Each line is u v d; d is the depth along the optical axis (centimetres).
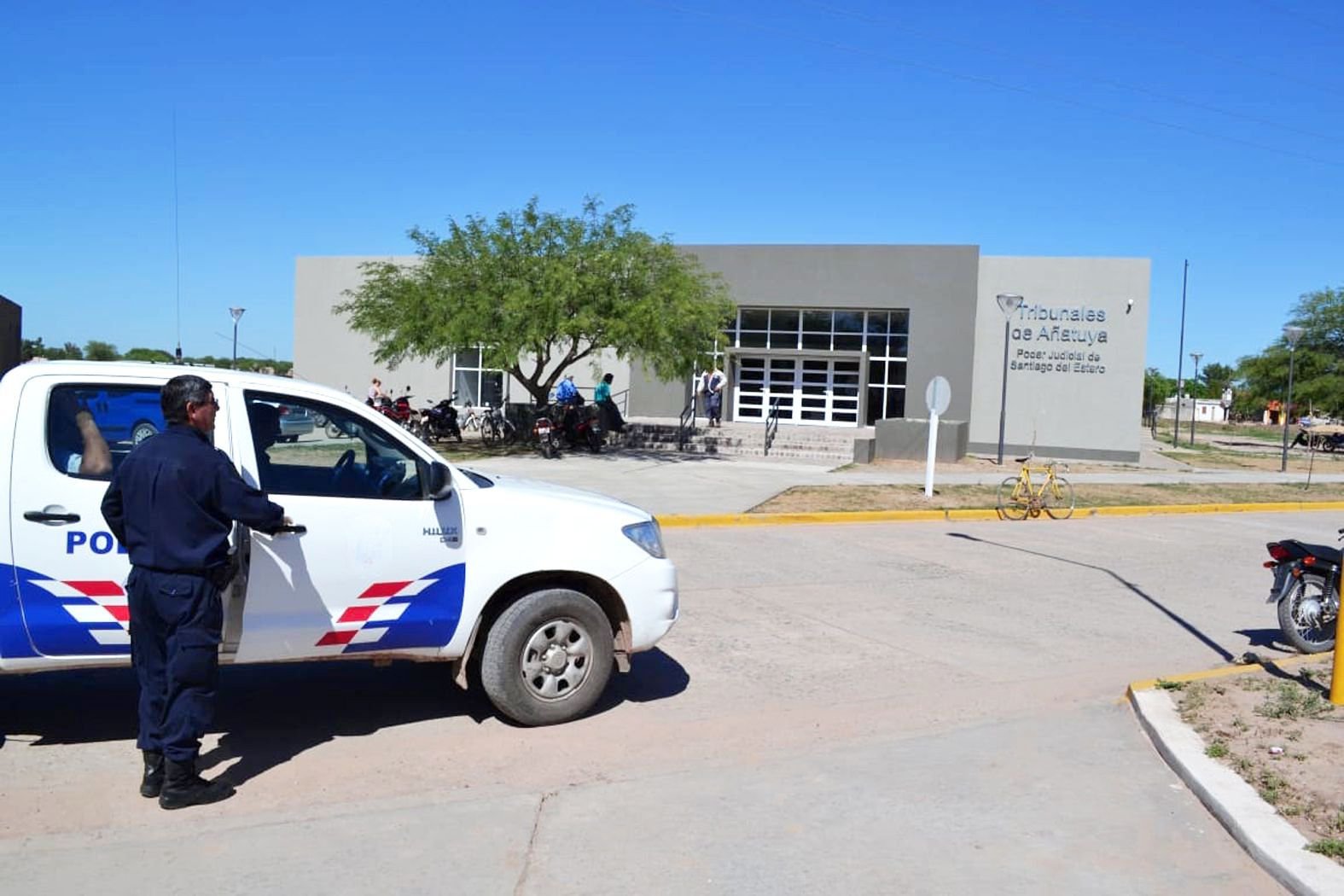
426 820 494
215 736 606
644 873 445
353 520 576
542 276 2430
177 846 461
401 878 435
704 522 1588
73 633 530
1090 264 3073
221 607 510
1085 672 816
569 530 635
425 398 3578
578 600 634
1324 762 569
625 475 2180
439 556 596
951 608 1046
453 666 636
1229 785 536
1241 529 1823
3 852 452
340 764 566
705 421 3347
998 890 438
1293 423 7081
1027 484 1870
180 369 564
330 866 445
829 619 970
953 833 494
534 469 2269
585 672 642
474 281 2508
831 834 489
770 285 3275
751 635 894
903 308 3194
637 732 632
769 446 2822
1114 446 3089
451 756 582
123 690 677
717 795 533
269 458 570
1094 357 3086
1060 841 488
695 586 1102
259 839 470
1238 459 3656
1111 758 604
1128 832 500
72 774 541
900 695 730
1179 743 602
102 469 540
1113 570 1325
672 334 2420
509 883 433
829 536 1535
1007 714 692
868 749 612
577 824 493
